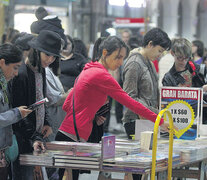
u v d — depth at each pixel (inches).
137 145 173.9
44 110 187.0
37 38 175.2
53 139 229.5
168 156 158.2
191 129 192.5
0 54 158.7
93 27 1205.1
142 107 171.5
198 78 232.5
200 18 1752.0
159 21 1493.6
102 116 187.0
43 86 184.1
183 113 192.9
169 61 384.8
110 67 174.6
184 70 228.4
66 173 160.9
